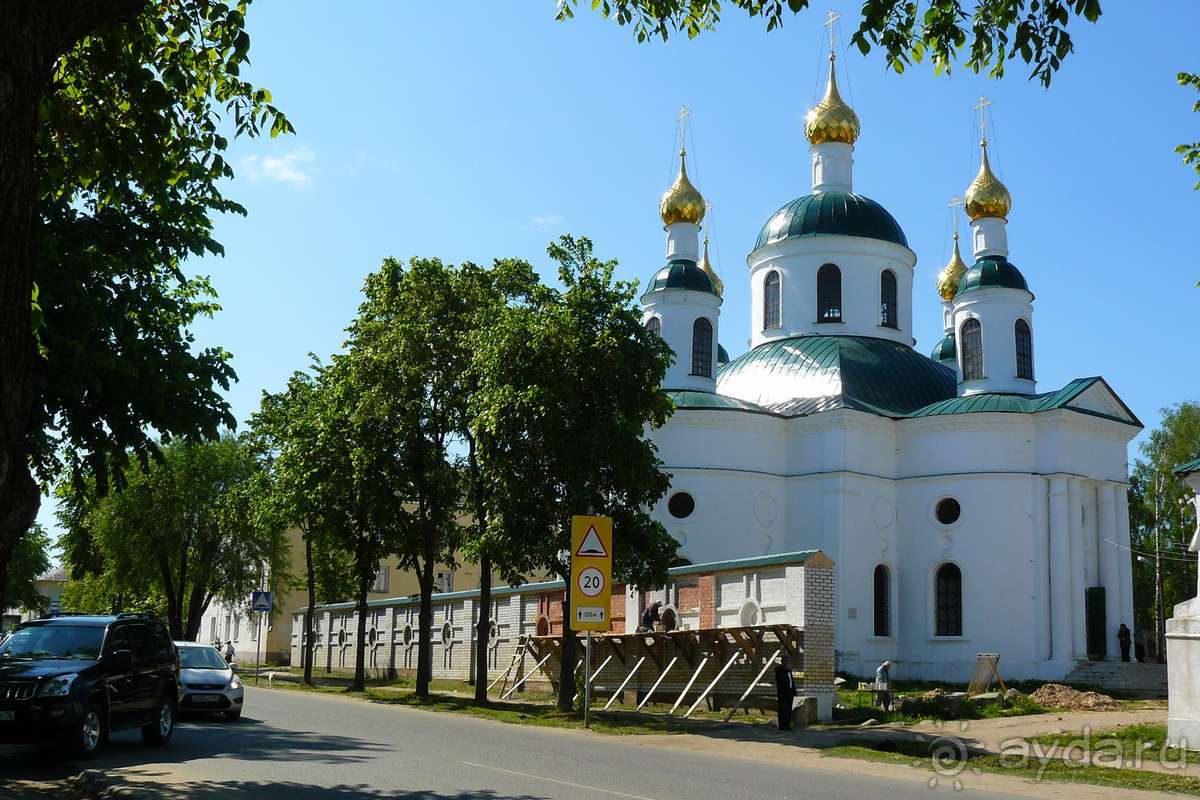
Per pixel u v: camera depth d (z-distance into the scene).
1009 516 42.81
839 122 52.22
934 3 13.73
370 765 15.21
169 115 14.80
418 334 31.28
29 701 15.21
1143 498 65.75
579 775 14.47
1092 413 43.62
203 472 52.28
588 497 25.72
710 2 15.66
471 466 32.09
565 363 26.16
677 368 46.81
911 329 52.00
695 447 44.25
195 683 22.61
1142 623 66.81
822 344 48.97
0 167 8.77
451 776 14.09
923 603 43.72
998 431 43.59
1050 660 41.41
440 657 45.00
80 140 14.54
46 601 78.00
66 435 17.36
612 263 27.20
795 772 15.91
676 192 48.97
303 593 70.25
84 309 15.59
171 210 17.27
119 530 51.03
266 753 16.77
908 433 45.28
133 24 13.91
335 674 53.06
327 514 36.97
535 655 35.94
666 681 29.70
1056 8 12.88
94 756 15.99
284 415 40.91
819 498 44.06
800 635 25.20
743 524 43.97
